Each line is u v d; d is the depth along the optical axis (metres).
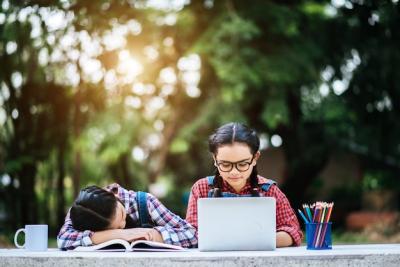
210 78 10.86
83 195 2.49
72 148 9.39
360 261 2.04
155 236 2.46
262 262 2.00
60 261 2.09
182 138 11.47
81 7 6.77
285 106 10.51
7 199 8.98
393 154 14.95
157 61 10.40
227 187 2.82
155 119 11.53
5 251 2.45
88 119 9.18
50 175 9.12
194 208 2.86
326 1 10.79
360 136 13.67
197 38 10.40
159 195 16.83
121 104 9.66
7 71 7.84
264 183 2.88
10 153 8.65
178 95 11.15
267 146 18.77
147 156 12.60
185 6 10.27
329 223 2.37
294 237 2.68
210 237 2.26
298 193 14.75
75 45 7.22
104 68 7.76
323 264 2.02
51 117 8.61
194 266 2.00
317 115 13.07
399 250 2.21
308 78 10.74
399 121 12.23
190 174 17.22
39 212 9.22
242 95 10.27
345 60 11.65
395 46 10.96
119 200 2.69
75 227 2.50
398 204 14.94
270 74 9.91
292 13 10.07
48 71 8.02
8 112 8.37
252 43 10.39
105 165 10.77
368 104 12.12
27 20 6.40
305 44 10.58
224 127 2.57
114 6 7.82
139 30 9.44
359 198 15.79
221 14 9.96
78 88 8.24
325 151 14.34
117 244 2.36
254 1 10.01
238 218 2.27
